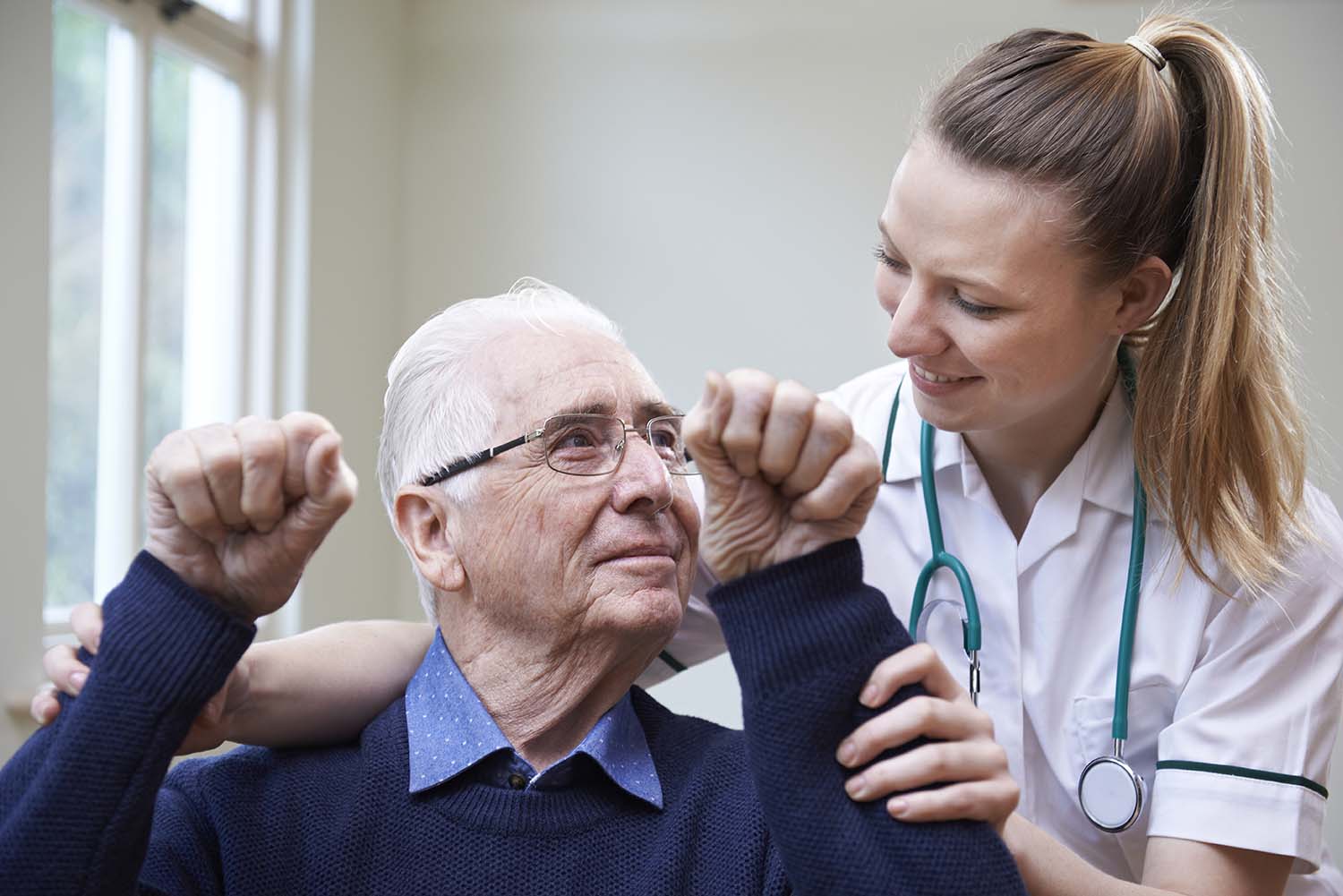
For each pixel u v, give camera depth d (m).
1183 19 1.39
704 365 3.87
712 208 3.88
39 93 2.54
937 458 1.54
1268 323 1.37
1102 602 1.48
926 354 1.28
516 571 1.19
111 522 2.98
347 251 3.75
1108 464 1.48
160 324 3.22
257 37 3.54
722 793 1.20
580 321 1.31
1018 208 1.21
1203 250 1.33
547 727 1.21
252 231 3.53
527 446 1.20
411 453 1.27
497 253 4.01
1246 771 1.35
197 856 1.17
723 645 1.65
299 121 3.55
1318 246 3.46
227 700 1.15
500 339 1.26
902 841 0.91
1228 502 1.37
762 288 3.84
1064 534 1.47
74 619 1.02
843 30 3.79
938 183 1.24
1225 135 1.32
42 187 2.55
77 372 2.88
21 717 2.50
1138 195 1.26
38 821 0.93
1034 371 1.26
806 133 3.82
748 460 0.91
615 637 1.19
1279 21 3.50
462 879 1.13
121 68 3.04
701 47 3.89
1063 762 1.47
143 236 3.07
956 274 1.22
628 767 1.20
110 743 0.94
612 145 3.95
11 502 2.49
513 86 4.01
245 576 0.97
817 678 0.92
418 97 4.07
